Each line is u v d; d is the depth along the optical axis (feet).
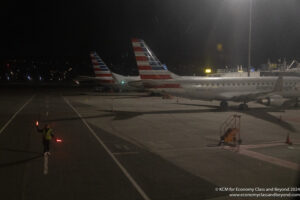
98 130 77.87
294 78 134.41
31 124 88.53
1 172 42.52
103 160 48.88
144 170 43.32
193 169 43.70
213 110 124.26
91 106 145.48
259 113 112.37
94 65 239.91
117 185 37.17
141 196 33.65
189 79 120.06
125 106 144.97
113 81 238.27
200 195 33.88
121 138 67.26
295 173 41.78
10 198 33.06
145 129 79.05
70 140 65.21
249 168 44.11
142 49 112.88
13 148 57.47
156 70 114.73
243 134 71.46
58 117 104.42
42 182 38.29
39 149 56.70
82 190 35.50
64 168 44.42
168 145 59.98
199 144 60.80
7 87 387.14
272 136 68.95
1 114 113.50
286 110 122.52
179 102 168.66
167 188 36.11
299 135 70.28
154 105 149.69
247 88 127.65
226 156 51.26
